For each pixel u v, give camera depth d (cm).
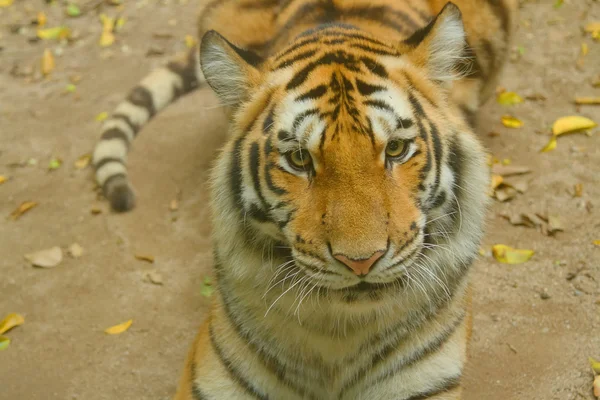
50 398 400
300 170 281
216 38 305
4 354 430
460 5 484
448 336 333
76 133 618
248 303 326
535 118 570
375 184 271
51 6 812
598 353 385
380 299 302
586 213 479
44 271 491
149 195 544
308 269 281
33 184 568
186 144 589
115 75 687
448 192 300
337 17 414
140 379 409
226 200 312
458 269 320
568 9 691
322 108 277
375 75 289
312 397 347
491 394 373
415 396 332
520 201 496
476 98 505
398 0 446
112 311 457
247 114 306
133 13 781
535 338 400
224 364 338
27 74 703
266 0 486
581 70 614
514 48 645
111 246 505
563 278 435
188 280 475
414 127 282
